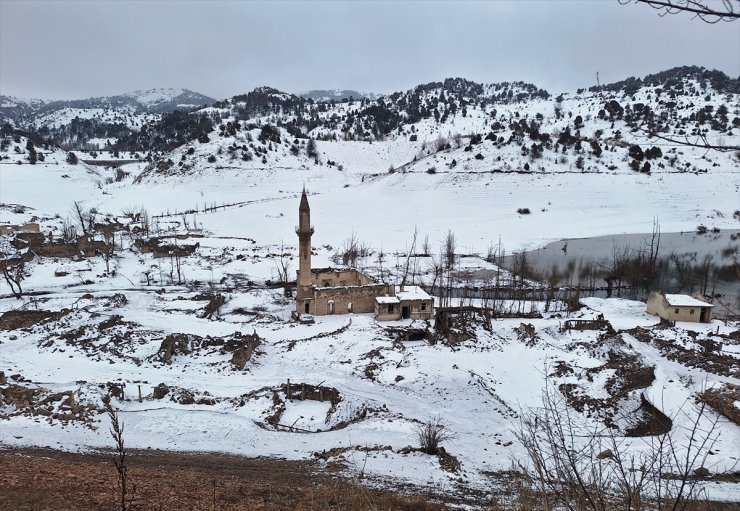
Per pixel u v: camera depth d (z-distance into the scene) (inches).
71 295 2541.8
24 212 4857.3
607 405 1460.4
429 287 3255.4
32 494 727.7
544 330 2218.3
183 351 1827.0
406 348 1947.6
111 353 1736.0
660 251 4347.9
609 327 2187.5
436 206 6205.7
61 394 1285.7
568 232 5206.7
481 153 7440.9
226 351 1835.6
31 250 3201.3
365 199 6609.3
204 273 3253.0
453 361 1792.6
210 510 721.6
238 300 2719.0
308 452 1109.1
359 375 1674.5
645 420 1378.0
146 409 1317.7
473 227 5339.6
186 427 1225.4
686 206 5935.0
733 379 1614.2
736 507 844.6
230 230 5054.1
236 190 7140.8
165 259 3535.9
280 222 5492.1
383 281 2952.8
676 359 1828.2
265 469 977.5
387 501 804.0
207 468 966.4
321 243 4603.8
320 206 6318.9
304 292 2415.1
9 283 2442.2
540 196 6299.2
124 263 3363.7
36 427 1135.0
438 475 981.8
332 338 2054.6
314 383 1568.7
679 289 3235.7
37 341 1797.5
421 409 1445.6
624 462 1010.7
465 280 3486.7
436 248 4480.8
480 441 1237.7
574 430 1309.1
